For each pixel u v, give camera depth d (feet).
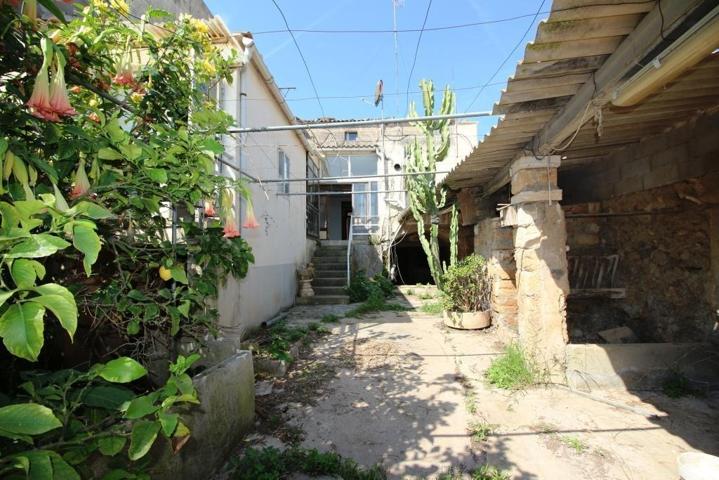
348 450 8.50
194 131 8.31
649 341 14.38
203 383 7.41
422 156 23.63
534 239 11.99
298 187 29.94
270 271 21.61
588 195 16.78
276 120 22.80
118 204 6.18
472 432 9.07
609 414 9.78
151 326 8.36
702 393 10.68
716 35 4.65
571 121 8.59
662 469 7.55
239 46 15.78
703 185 10.90
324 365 14.15
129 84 7.57
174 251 7.54
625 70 6.32
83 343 7.87
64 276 6.70
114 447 4.41
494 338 17.26
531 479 7.34
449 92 22.44
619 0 5.38
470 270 19.30
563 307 11.75
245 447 8.64
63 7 9.78
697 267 12.03
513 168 12.64
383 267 37.96
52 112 4.61
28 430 3.02
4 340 2.83
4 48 4.85
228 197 8.65
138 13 14.30
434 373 13.06
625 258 15.56
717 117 9.64
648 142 12.53
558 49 6.60
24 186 4.16
